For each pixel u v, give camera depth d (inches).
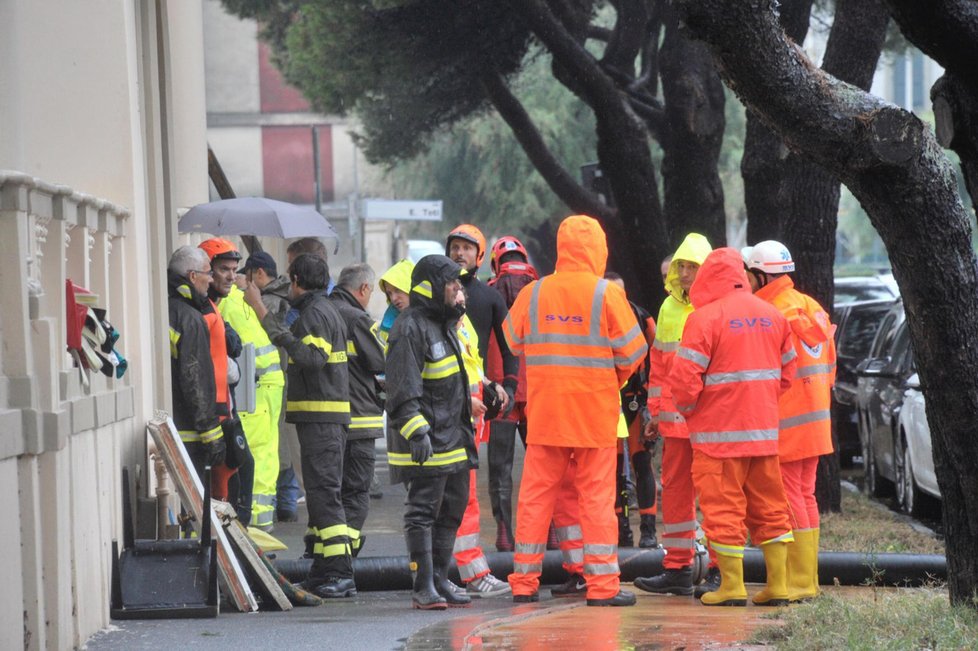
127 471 675.4
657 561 842.8
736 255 721.6
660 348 805.2
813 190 1140.5
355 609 717.9
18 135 691.4
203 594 659.4
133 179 780.0
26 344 523.2
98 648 571.8
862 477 1562.5
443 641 566.6
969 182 576.7
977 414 580.4
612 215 1959.9
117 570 642.2
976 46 537.0
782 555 725.9
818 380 751.7
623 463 966.4
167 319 830.5
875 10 1112.8
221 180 1587.1
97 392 638.5
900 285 584.7
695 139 1593.3
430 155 3794.3
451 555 734.5
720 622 629.9
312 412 756.0
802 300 761.0
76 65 780.0
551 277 732.0
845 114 551.5
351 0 1779.0
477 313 875.4
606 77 1685.5
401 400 695.1
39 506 530.3
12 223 518.6
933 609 582.9
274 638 592.7
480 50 1851.6
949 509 597.0
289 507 1125.7
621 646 544.4
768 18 531.8
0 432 484.4
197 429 776.9
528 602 742.5
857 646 513.0
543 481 739.4
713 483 720.3
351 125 2837.1
